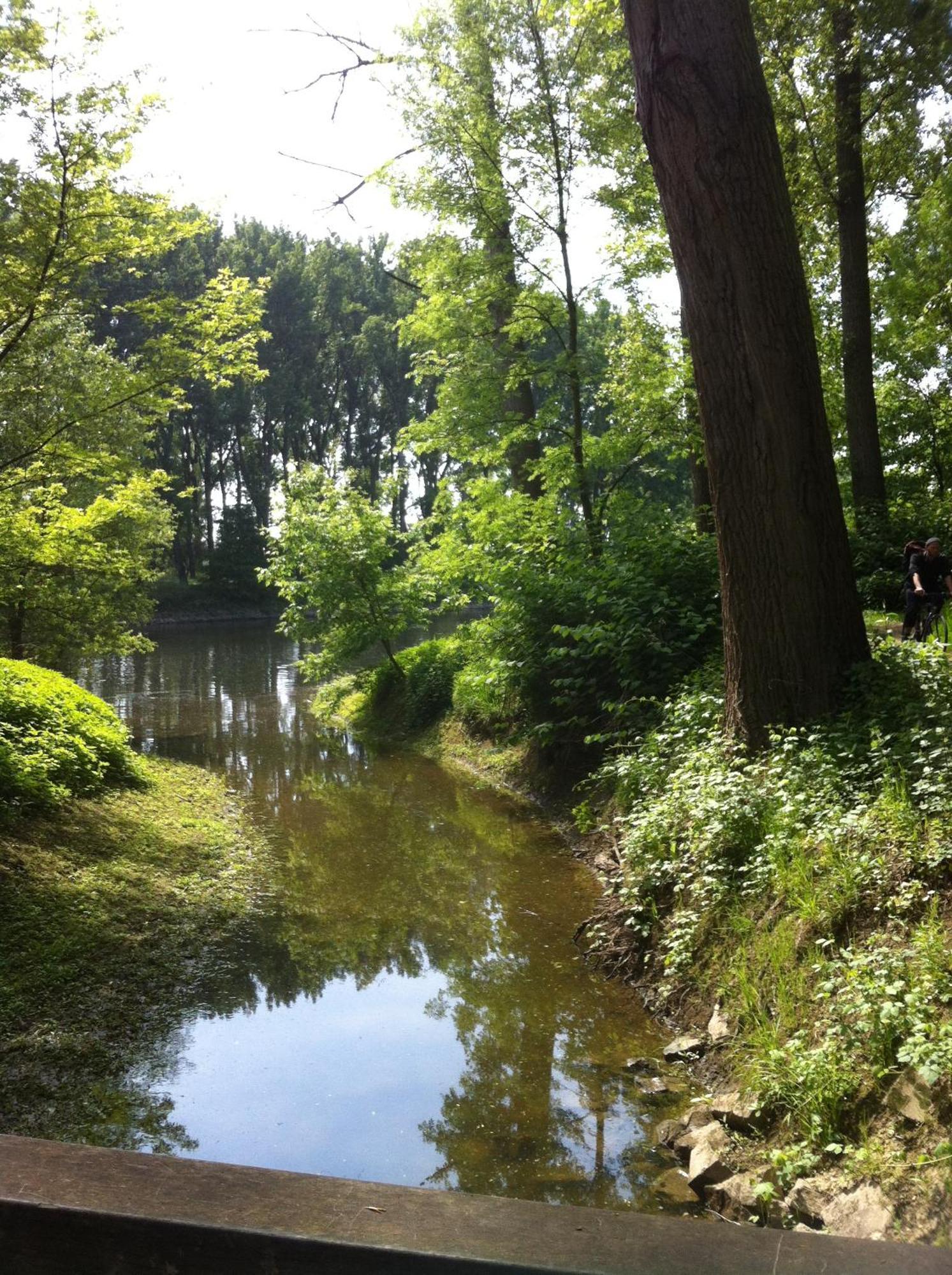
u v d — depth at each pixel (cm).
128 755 1416
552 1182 494
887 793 644
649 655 1249
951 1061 418
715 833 752
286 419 6725
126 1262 123
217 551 6400
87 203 1066
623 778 1055
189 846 1134
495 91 1609
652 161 852
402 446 1877
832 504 855
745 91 816
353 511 2256
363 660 2969
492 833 1247
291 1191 131
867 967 504
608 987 757
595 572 1393
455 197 1642
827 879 616
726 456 853
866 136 1906
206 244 6141
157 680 3069
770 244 824
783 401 834
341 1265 118
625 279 1661
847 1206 410
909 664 865
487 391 1739
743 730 861
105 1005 719
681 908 762
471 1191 486
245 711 2431
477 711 1816
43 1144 145
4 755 1070
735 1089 554
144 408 1284
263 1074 621
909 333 2631
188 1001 736
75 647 2073
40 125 1021
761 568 848
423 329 1791
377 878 1056
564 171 1612
